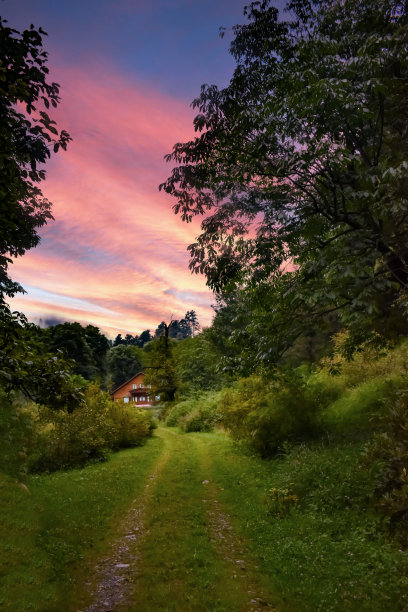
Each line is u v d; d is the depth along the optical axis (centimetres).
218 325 4094
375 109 746
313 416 1359
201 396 3838
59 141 495
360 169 734
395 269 839
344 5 789
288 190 841
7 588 501
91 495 1058
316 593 491
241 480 1167
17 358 562
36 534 711
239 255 934
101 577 582
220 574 580
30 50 427
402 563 521
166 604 492
